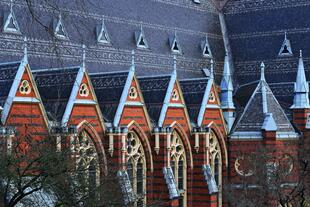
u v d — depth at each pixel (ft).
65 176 132.05
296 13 355.97
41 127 211.20
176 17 341.41
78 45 270.87
